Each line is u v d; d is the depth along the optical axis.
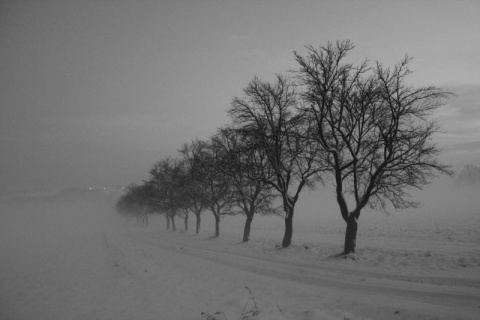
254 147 22.02
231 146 29.08
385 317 6.98
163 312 7.83
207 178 35.56
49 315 8.09
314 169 22.08
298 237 33.97
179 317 7.38
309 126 20.28
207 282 11.72
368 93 16.78
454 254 16.25
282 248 21.66
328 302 8.49
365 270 13.45
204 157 33.97
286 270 14.29
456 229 29.72
